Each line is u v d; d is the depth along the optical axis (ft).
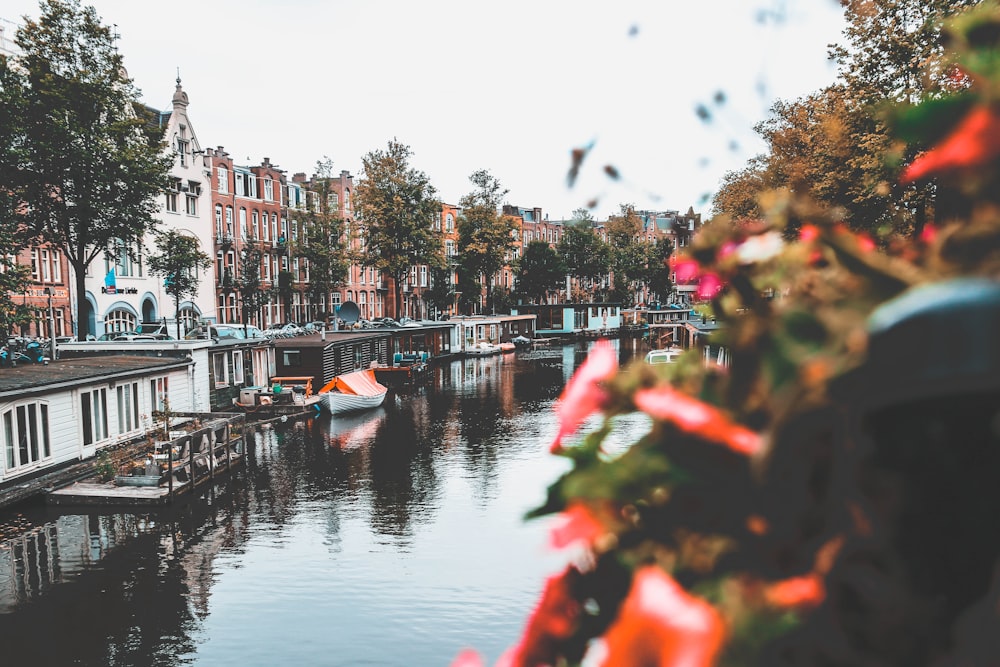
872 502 2.04
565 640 2.82
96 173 88.53
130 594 43.75
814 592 2.08
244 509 61.00
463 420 103.40
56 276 123.54
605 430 2.79
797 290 2.57
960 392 1.88
